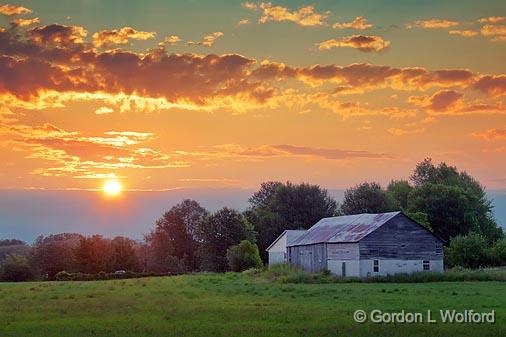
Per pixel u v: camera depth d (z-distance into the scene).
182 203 175.62
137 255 134.38
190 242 170.88
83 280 104.38
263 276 89.88
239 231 135.25
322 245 95.56
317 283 74.75
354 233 91.62
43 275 123.50
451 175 177.88
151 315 41.06
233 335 32.44
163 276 104.00
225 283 75.69
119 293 59.94
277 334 32.66
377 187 159.00
